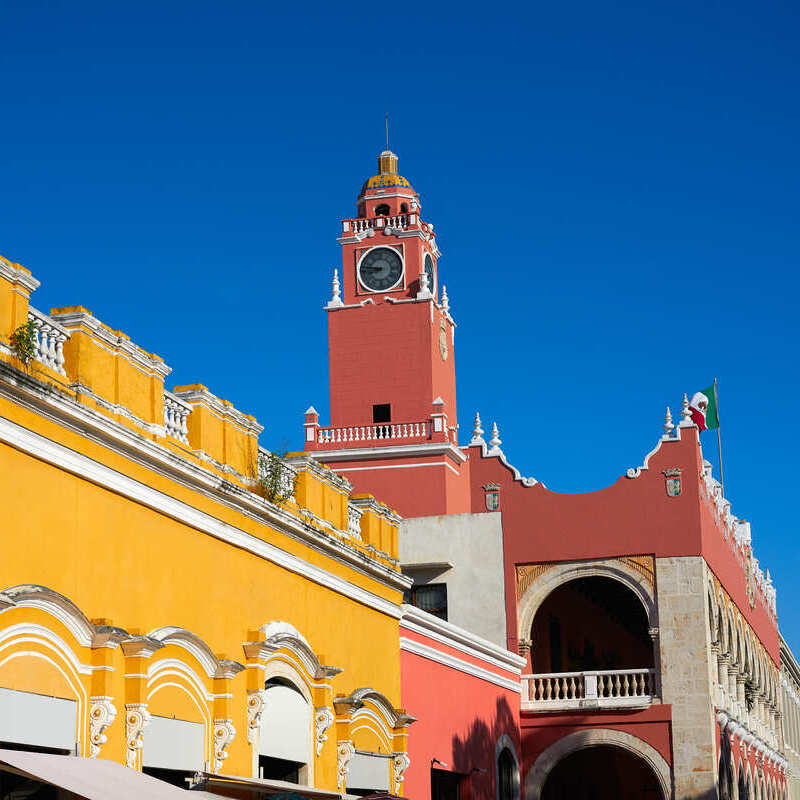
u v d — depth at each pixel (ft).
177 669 60.80
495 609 124.98
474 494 128.57
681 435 124.26
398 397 174.91
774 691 187.52
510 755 117.80
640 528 123.13
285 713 71.61
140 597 58.44
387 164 193.57
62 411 52.49
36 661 51.11
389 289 179.83
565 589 143.02
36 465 51.72
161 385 62.18
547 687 124.47
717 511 136.67
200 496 63.98
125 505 57.88
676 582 121.29
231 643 66.23
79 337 55.83
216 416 67.67
